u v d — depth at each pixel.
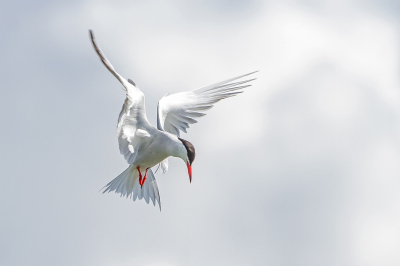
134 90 10.88
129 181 12.23
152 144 11.52
